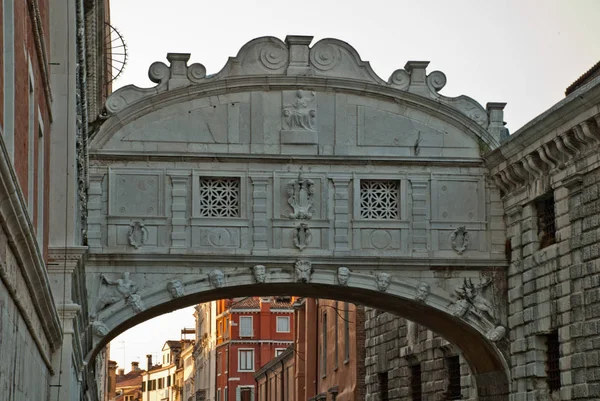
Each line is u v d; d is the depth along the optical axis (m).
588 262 32.62
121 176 37.50
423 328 47.53
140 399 193.12
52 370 26.55
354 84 38.56
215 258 37.28
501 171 37.97
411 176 38.66
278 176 38.06
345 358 61.12
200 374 146.88
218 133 38.06
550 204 36.41
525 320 36.97
